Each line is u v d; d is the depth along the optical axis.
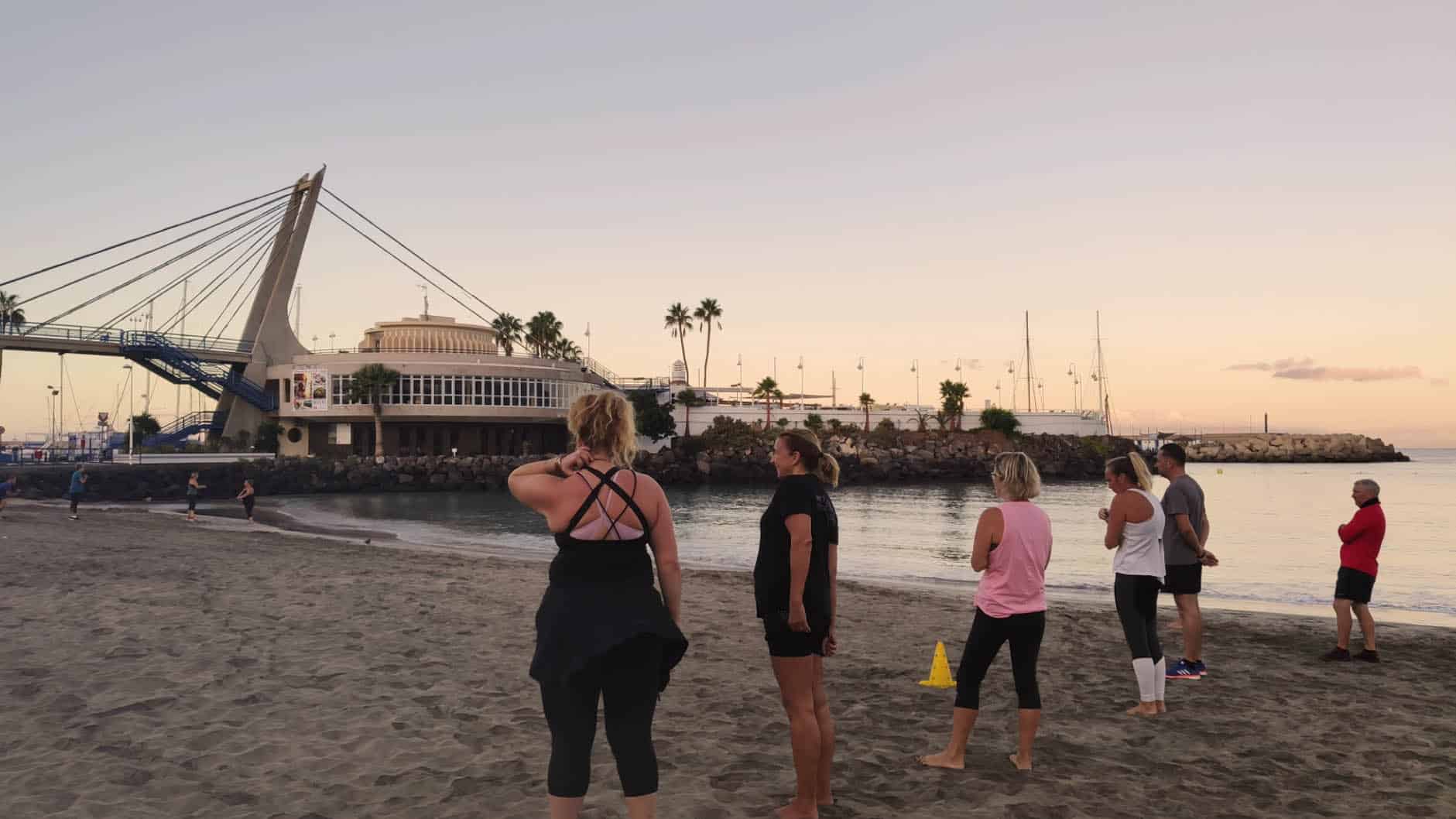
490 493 68.44
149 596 11.60
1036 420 108.12
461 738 5.94
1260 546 32.31
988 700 7.31
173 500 59.56
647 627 3.10
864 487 80.00
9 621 9.74
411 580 14.15
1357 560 9.14
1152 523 6.86
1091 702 7.29
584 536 3.17
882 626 11.23
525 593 12.94
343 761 5.45
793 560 4.43
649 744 3.17
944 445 98.25
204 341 78.69
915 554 28.16
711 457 85.00
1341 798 5.11
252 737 5.90
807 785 4.55
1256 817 4.78
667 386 96.25
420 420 80.62
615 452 3.34
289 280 84.31
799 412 102.50
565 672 3.07
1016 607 5.27
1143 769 5.57
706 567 21.56
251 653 8.41
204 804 4.69
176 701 6.71
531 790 4.97
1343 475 117.50
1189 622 8.17
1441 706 7.28
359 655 8.45
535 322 105.31
